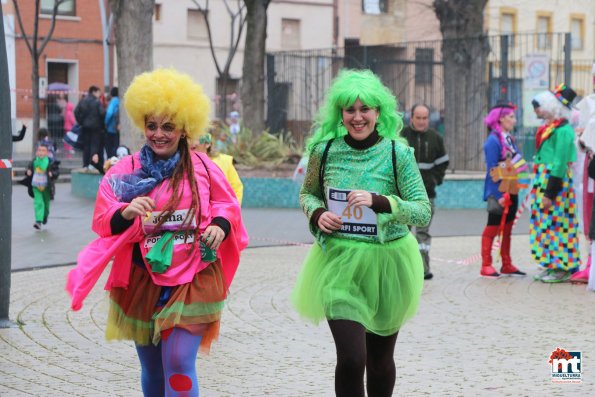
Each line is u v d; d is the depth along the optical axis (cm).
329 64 3052
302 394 688
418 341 873
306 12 4834
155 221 529
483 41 2728
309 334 900
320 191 586
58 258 1393
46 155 1730
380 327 577
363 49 2938
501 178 1251
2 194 922
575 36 5219
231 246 549
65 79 4534
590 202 1196
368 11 4950
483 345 855
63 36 4447
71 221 1873
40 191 1731
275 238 1683
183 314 525
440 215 2122
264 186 2245
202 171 546
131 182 532
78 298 522
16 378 730
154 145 542
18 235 1653
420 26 4981
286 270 1308
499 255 1288
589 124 1149
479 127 2691
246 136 2492
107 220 523
